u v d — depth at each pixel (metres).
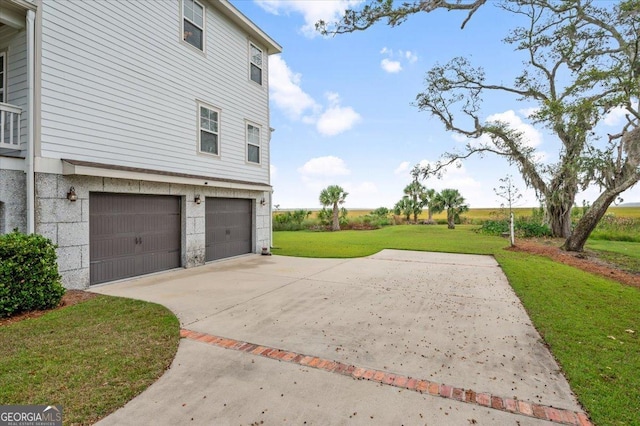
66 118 6.08
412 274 7.94
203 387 2.84
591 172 11.49
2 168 5.38
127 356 3.39
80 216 6.27
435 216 35.50
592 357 3.38
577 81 9.70
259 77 11.87
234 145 10.56
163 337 3.92
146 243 7.78
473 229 23.62
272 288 6.50
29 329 4.11
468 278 7.48
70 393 2.70
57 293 5.09
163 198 8.23
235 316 4.76
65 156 6.06
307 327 4.32
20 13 5.73
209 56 9.58
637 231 17.41
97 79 6.63
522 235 17.75
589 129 11.16
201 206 9.20
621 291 6.16
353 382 2.94
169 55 8.28
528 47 14.71
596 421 2.36
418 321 4.57
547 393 2.75
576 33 12.14
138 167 7.47
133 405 2.56
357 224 27.94
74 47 6.22
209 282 7.04
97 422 2.35
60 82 5.99
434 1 7.84
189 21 8.95
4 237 4.71
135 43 7.41
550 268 8.45
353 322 4.53
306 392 2.77
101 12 6.70
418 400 2.66
